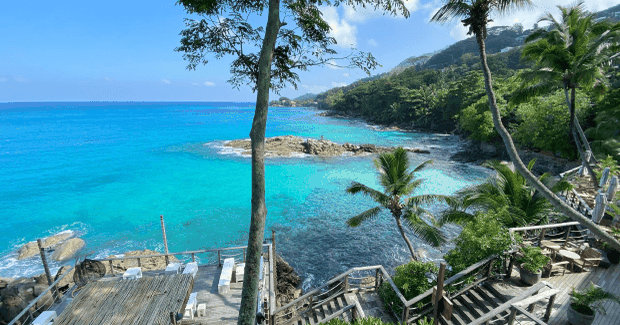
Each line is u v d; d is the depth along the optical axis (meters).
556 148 36.91
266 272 11.41
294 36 7.71
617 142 27.45
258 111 6.27
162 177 43.09
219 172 45.81
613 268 11.38
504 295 9.93
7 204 32.56
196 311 9.34
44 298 12.90
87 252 22.72
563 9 16.66
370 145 60.69
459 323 9.81
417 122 106.19
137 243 24.17
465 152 54.12
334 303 12.70
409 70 164.88
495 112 8.91
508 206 14.56
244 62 7.89
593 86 18.25
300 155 56.22
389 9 7.79
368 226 26.94
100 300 7.86
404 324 9.93
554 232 15.05
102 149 64.38
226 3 7.43
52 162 52.62
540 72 16.95
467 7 8.36
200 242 24.42
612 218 14.20
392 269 20.55
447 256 12.57
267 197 34.22
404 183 16.97
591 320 8.33
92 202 33.25
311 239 24.66
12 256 22.42
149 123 130.88
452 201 16.42
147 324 7.00
